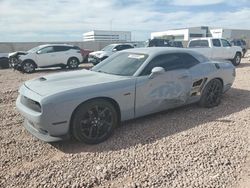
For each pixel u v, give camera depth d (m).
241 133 4.50
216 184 3.09
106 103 4.30
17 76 13.73
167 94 5.07
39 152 4.02
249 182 3.12
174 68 5.23
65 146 4.18
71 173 3.39
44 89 4.12
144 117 5.36
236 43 24.55
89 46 32.91
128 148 4.04
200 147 4.00
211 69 5.84
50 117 3.84
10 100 7.27
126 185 3.12
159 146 4.08
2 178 3.34
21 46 29.34
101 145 4.19
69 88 4.07
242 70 12.81
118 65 5.22
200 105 5.94
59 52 16.73
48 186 3.14
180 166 3.48
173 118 5.30
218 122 5.06
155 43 19.48
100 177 3.28
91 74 5.01
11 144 4.30
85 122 4.14
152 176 3.27
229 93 7.36
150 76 4.77
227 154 3.77
